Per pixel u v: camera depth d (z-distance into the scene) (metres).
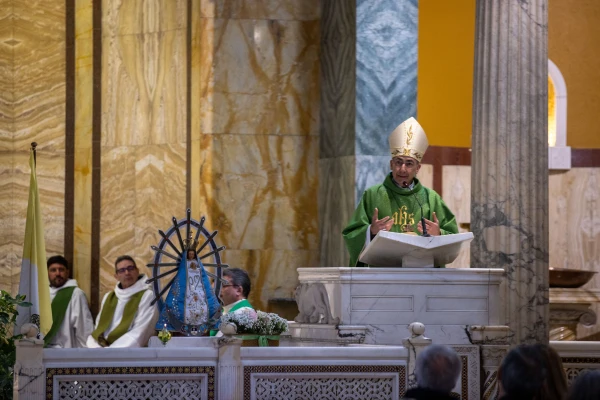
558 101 31.30
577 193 31.23
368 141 25.75
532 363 12.70
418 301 18.41
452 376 12.95
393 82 25.91
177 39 27.64
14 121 29.44
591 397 10.95
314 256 27.53
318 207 27.59
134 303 26.16
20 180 29.33
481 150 22.39
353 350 16.92
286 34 27.59
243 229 27.17
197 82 27.09
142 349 16.25
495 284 18.73
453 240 18.52
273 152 27.42
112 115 28.69
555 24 31.36
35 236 20.95
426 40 30.16
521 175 22.09
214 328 19.11
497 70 22.45
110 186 28.59
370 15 25.83
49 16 29.39
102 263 28.52
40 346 15.89
